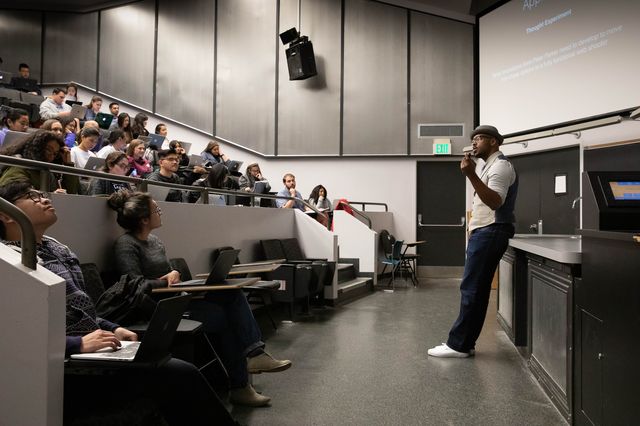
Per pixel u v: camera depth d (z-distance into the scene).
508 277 3.93
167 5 8.97
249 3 8.80
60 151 2.82
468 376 2.92
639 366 1.45
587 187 1.96
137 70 8.96
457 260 8.32
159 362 1.45
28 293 1.18
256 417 2.26
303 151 8.60
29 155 2.65
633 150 5.34
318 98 8.58
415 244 7.72
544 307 2.67
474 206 3.41
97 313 2.05
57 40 9.06
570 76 5.90
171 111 8.88
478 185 3.03
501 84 6.93
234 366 2.40
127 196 2.64
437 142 8.19
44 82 9.02
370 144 8.45
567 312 2.20
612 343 1.67
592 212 1.91
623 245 1.57
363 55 8.50
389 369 3.06
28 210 1.68
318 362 3.20
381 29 8.45
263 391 2.62
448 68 8.25
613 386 1.66
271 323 4.47
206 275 3.21
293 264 4.73
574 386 2.10
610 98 5.43
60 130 4.64
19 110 4.33
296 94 8.65
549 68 6.19
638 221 1.81
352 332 4.12
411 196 8.40
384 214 8.20
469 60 8.18
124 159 3.63
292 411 2.34
